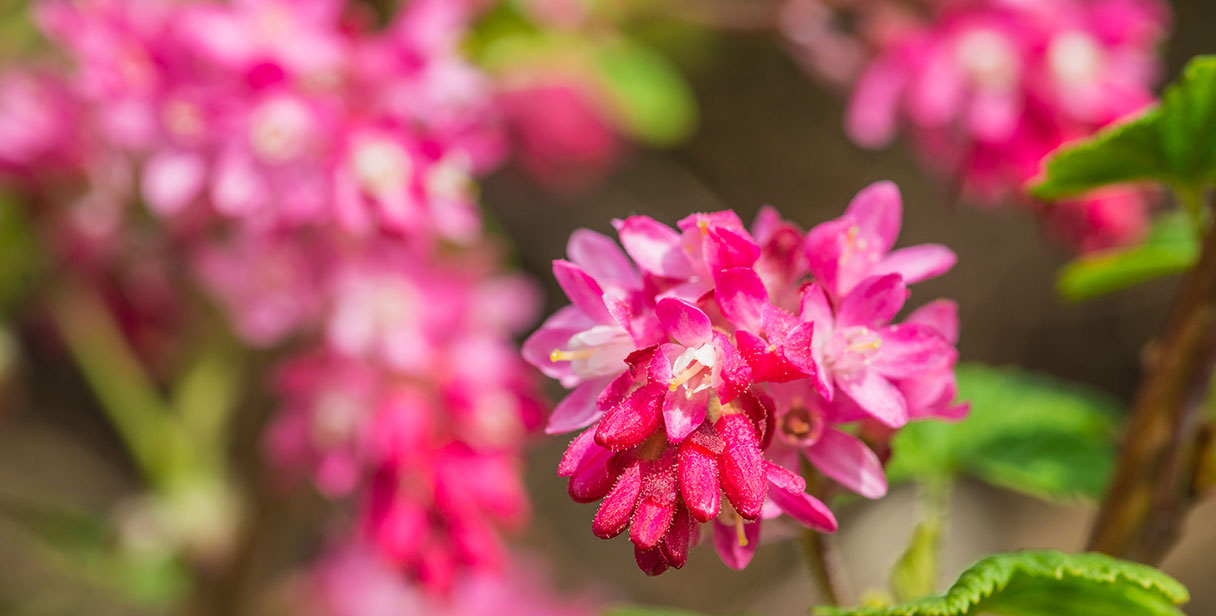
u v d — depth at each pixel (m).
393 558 0.37
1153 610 0.30
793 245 0.30
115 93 0.39
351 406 0.41
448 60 0.39
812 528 0.30
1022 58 0.42
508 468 0.38
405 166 0.38
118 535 0.51
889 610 0.30
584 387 0.30
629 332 0.29
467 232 0.39
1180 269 0.35
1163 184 0.33
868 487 0.30
